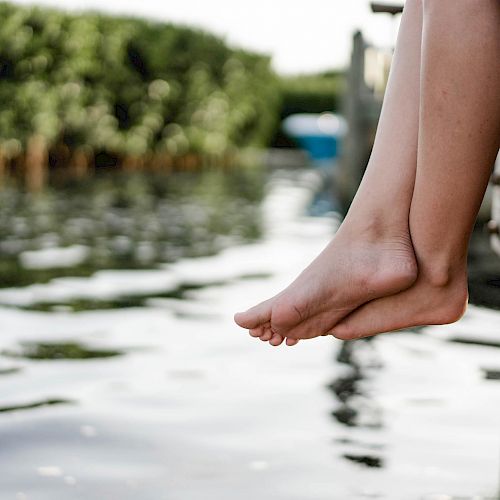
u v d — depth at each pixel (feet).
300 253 13.16
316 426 5.52
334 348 7.54
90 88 32.09
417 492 4.48
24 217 17.57
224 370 6.85
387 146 3.84
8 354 7.30
